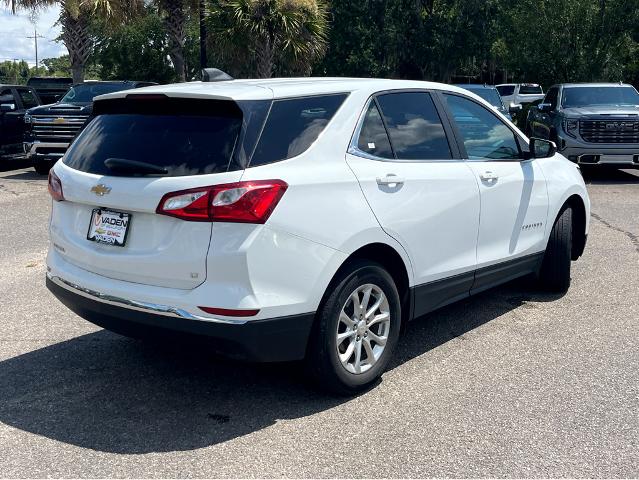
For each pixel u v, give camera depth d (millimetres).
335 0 32594
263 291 3744
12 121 15383
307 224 3889
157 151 3934
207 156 3801
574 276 7047
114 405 4211
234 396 4344
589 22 22906
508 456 3592
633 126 13258
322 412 4117
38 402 4246
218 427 3934
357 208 4160
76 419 4027
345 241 4066
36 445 3725
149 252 3838
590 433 3830
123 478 3406
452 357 4957
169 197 3730
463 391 4383
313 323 4035
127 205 3875
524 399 4258
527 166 5812
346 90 4441
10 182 13664
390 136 4609
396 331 4535
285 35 16922
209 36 17141
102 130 4312
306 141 4062
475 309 6051
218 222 3664
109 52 30984
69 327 5578
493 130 5625
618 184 13586
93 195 4043
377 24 32938
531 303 6191
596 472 3439
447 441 3750
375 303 4391
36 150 13961
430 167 4777
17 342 5242
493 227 5352
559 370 4695
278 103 4031
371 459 3576
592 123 13297
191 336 3738
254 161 3803
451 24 32875
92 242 4141
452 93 5289
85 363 4859
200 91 3982
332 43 33031
